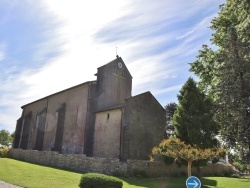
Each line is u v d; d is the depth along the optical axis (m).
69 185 15.78
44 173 19.94
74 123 36.84
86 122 34.72
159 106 34.47
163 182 20.77
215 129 22.69
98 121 33.47
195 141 21.80
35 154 32.66
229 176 33.47
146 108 32.69
